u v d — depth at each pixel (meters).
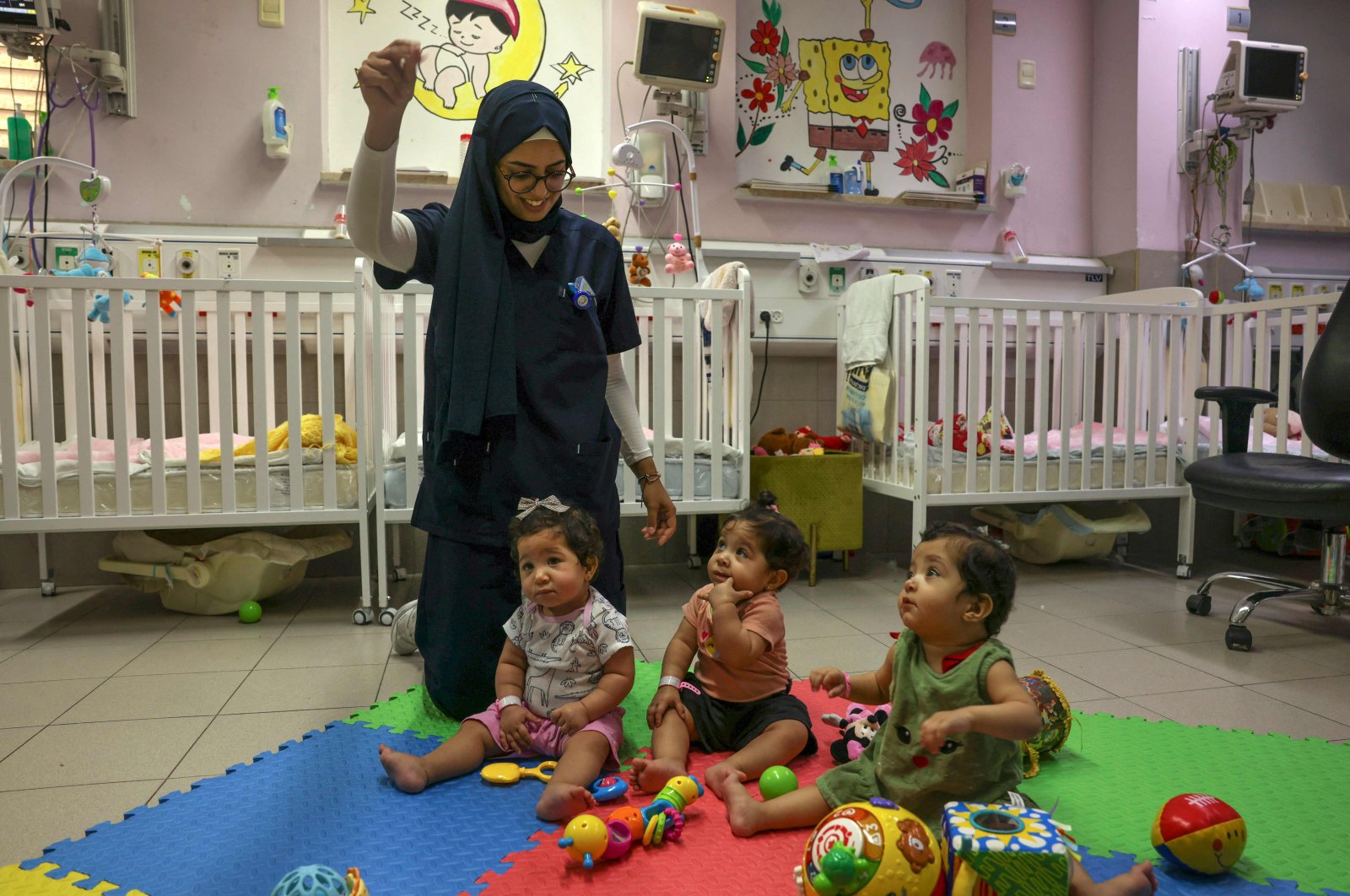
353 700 1.78
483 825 1.22
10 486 2.24
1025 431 3.73
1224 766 1.45
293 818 1.23
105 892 1.04
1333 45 4.04
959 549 1.12
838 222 3.58
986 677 1.10
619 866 1.11
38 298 2.22
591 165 3.34
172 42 3.00
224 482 2.32
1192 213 3.70
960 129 3.83
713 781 1.30
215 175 3.04
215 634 2.30
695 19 3.07
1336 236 3.99
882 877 0.91
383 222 1.42
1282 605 2.62
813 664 2.05
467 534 1.58
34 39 2.78
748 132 3.62
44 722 1.64
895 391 2.99
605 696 1.42
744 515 1.54
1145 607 2.61
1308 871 1.12
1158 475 3.08
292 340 2.32
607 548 1.66
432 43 3.25
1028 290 3.69
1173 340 3.02
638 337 1.75
